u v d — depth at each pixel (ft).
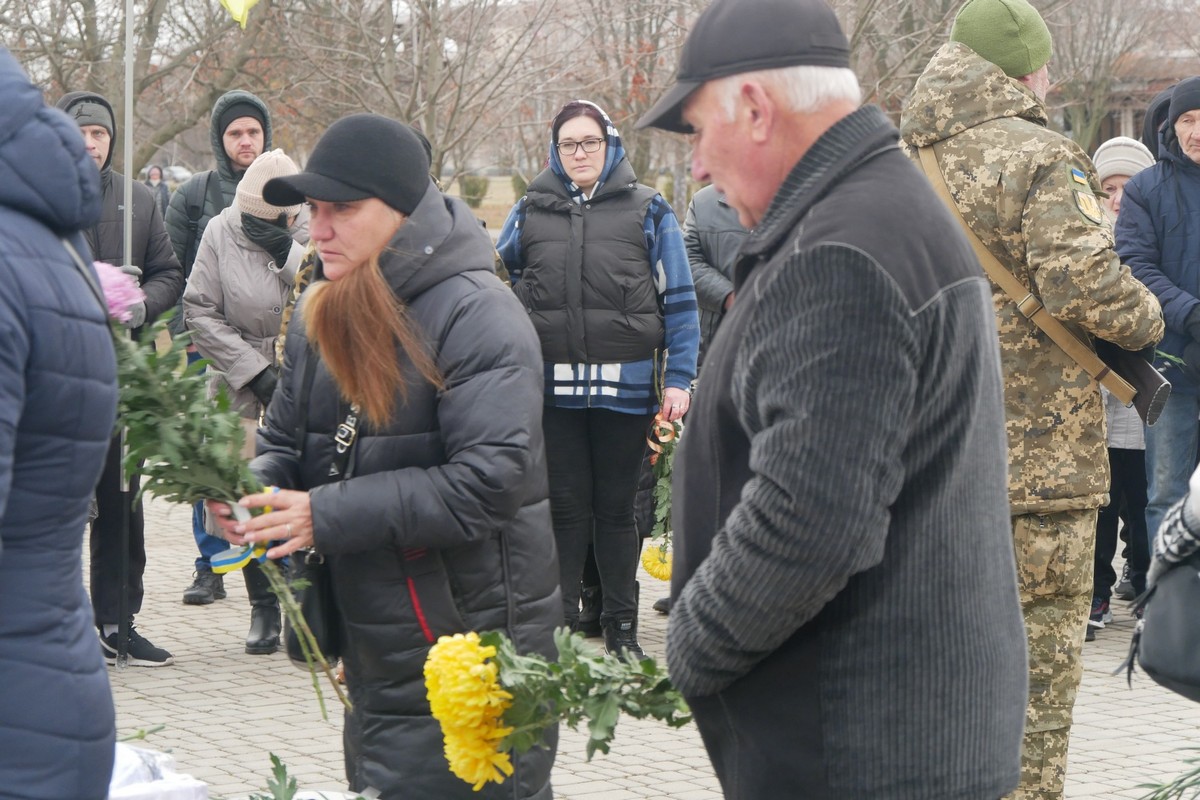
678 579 7.89
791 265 7.10
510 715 7.95
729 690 7.62
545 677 7.90
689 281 20.29
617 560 20.94
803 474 6.78
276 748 17.03
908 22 50.96
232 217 20.93
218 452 9.32
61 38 53.01
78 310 7.43
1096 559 23.18
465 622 10.24
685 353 20.24
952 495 7.30
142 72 53.88
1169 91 25.73
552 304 20.01
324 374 10.36
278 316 20.79
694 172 7.96
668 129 8.13
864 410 6.80
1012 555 7.89
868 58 49.96
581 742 17.40
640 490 22.53
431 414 10.13
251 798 10.71
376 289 9.96
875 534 6.84
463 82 44.55
